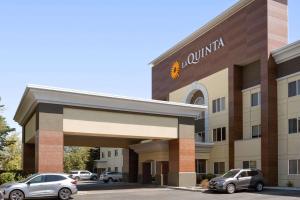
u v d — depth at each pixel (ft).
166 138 114.11
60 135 95.25
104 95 100.89
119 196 90.17
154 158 125.80
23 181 80.69
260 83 129.49
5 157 189.78
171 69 182.09
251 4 132.87
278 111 122.11
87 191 104.99
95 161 278.26
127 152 145.28
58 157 94.12
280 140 120.16
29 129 112.68
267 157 119.14
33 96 94.48
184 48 173.17
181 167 114.11
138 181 139.54
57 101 95.91
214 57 151.74
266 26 124.88
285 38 127.54
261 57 125.90
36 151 95.55
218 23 150.51
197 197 86.33
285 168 117.29
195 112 118.62
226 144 141.28
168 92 183.11
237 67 140.56
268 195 87.71
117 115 105.29
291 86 118.42
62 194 81.46
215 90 149.89
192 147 116.98
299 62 115.85
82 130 98.99
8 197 77.71
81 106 99.35
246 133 136.15
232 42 141.59
